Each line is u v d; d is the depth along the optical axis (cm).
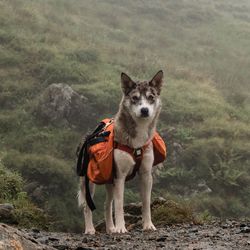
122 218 609
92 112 1841
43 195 1420
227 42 3098
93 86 1994
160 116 1944
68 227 1336
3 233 363
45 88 2011
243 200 1598
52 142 1683
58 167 1501
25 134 1722
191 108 2033
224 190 1612
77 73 2108
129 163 595
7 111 1853
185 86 2300
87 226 644
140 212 803
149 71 2398
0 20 2486
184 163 1697
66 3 3138
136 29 3109
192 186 1600
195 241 521
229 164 1688
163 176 1608
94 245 507
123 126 593
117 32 2927
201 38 3097
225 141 1811
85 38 2634
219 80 2555
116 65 2372
